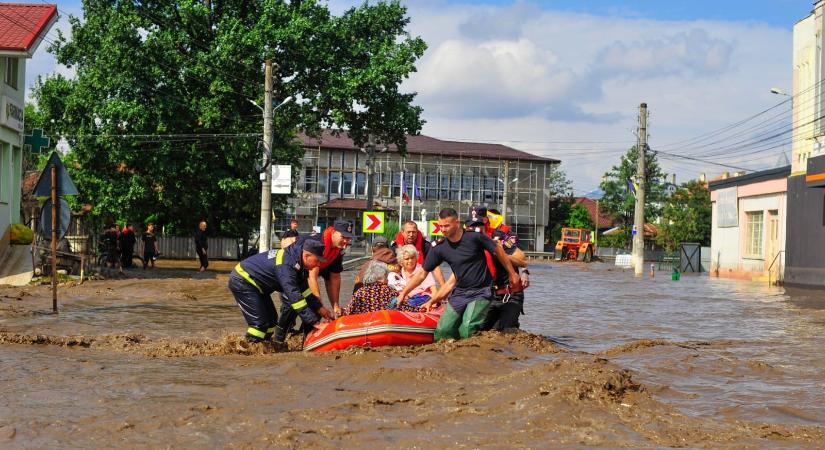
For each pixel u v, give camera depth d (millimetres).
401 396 6852
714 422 6188
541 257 86312
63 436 5516
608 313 17688
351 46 41125
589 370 7426
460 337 10242
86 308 15477
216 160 41469
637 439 5559
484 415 6152
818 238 31875
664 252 79938
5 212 24234
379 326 9617
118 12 38688
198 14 39156
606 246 99000
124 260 32906
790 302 22406
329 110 41031
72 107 38844
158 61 38750
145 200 40281
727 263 44375
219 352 9617
